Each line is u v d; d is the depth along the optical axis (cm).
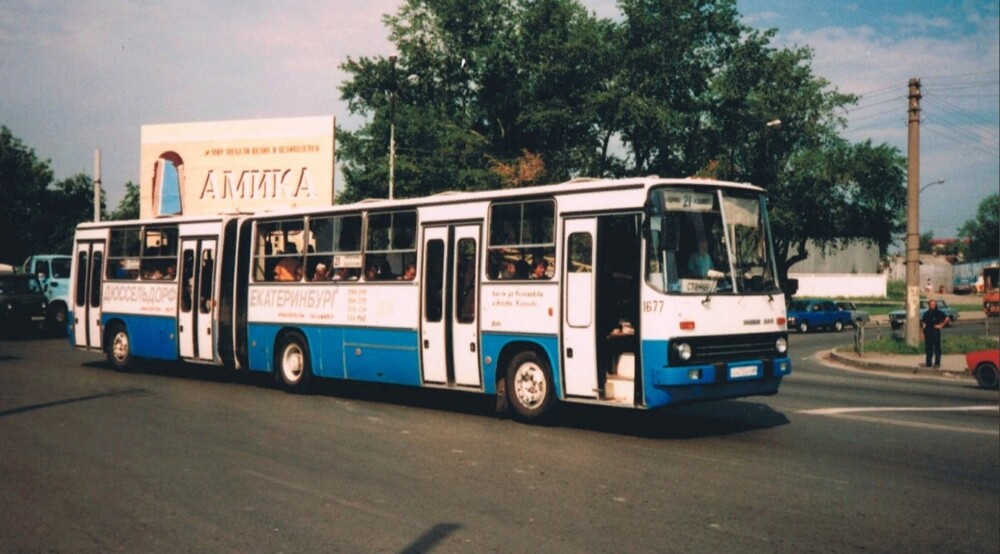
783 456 961
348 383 1716
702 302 1049
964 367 2250
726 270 1092
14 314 2938
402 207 1368
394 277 1373
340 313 1456
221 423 1184
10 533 658
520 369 1198
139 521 690
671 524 681
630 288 1087
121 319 1883
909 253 2767
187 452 973
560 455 966
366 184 4850
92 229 1977
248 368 1625
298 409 1334
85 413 1266
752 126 5119
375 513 712
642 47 4838
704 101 5078
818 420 1244
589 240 1115
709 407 1387
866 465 912
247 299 1630
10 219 5469
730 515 709
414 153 4816
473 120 5188
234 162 3891
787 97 5088
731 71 5128
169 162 4006
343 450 991
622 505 741
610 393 1093
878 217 5347
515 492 787
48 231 5641
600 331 1100
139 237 1859
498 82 5172
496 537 644
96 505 739
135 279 1859
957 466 908
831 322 4881
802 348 3416
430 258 1319
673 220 1029
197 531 662
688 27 4834
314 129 3759
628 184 1076
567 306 1135
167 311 1775
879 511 723
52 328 3177
